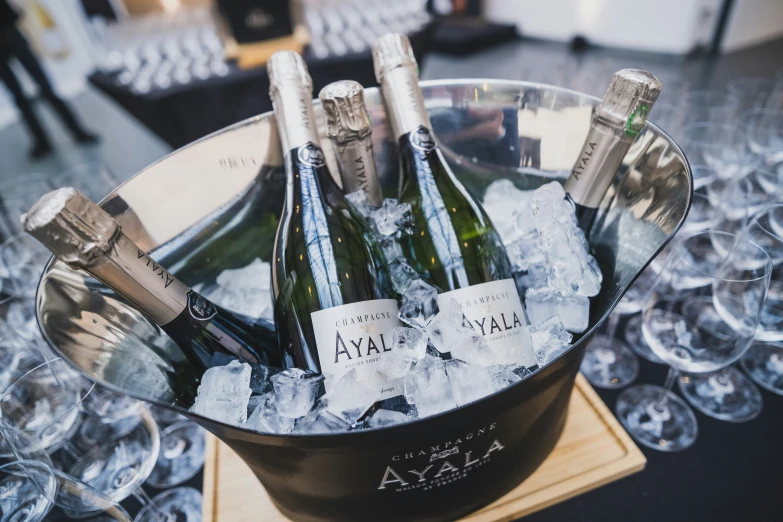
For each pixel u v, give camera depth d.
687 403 0.74
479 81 0.64
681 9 2.92
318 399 0.47
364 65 1.93
